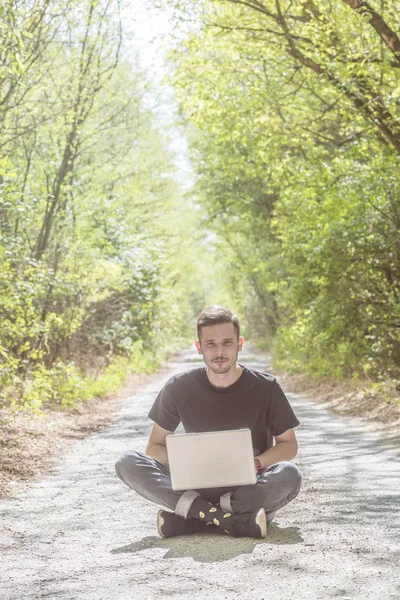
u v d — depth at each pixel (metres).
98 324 26.44
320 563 5.05
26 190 16.33
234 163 33.69
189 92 20.56
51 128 17.64
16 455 10.55
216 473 5.75
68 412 16.36
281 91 20.47
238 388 5.86
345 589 4.49
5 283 12.47
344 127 19.86
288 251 20.33
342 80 15.92
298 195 19.12
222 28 18.41
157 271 30.08
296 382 24.12
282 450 5.91
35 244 17.56
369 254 16.45
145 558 5.41
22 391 14.09
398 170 16.05
